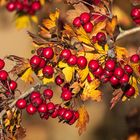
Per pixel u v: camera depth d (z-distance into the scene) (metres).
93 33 0.69
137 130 1.03
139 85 0.82
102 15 0.71
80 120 0.70
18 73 0.70
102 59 0.68
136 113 1.04
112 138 1.43
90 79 0.68
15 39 1.66
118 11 0.94
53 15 0.72
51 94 0.69
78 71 0.68
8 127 0.70
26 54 1.64
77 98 0.69
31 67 0.70
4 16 1.63
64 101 0.69
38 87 0.70
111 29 0.68
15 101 0.69
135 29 0.74
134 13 0.76
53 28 0.71
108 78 0.68
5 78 0.70
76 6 0.72
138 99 1.39
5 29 1.65
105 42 0.68
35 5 0.93
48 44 0.69
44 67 0.69
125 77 0.67
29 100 0.69
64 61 0.68
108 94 1.44
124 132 1.43
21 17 0.94
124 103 1.42
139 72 0.68
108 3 0.71
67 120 0.70
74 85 0.68
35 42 0.69
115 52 0.68
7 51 1.64
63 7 0.88
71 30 0.68
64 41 0.69
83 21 0.70
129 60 0.68
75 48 0.68
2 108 0.69
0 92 0.69
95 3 0.73
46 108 0.69
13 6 0.94
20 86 1.32
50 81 0.69
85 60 0.67
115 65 0.67
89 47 0.68
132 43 1.05
